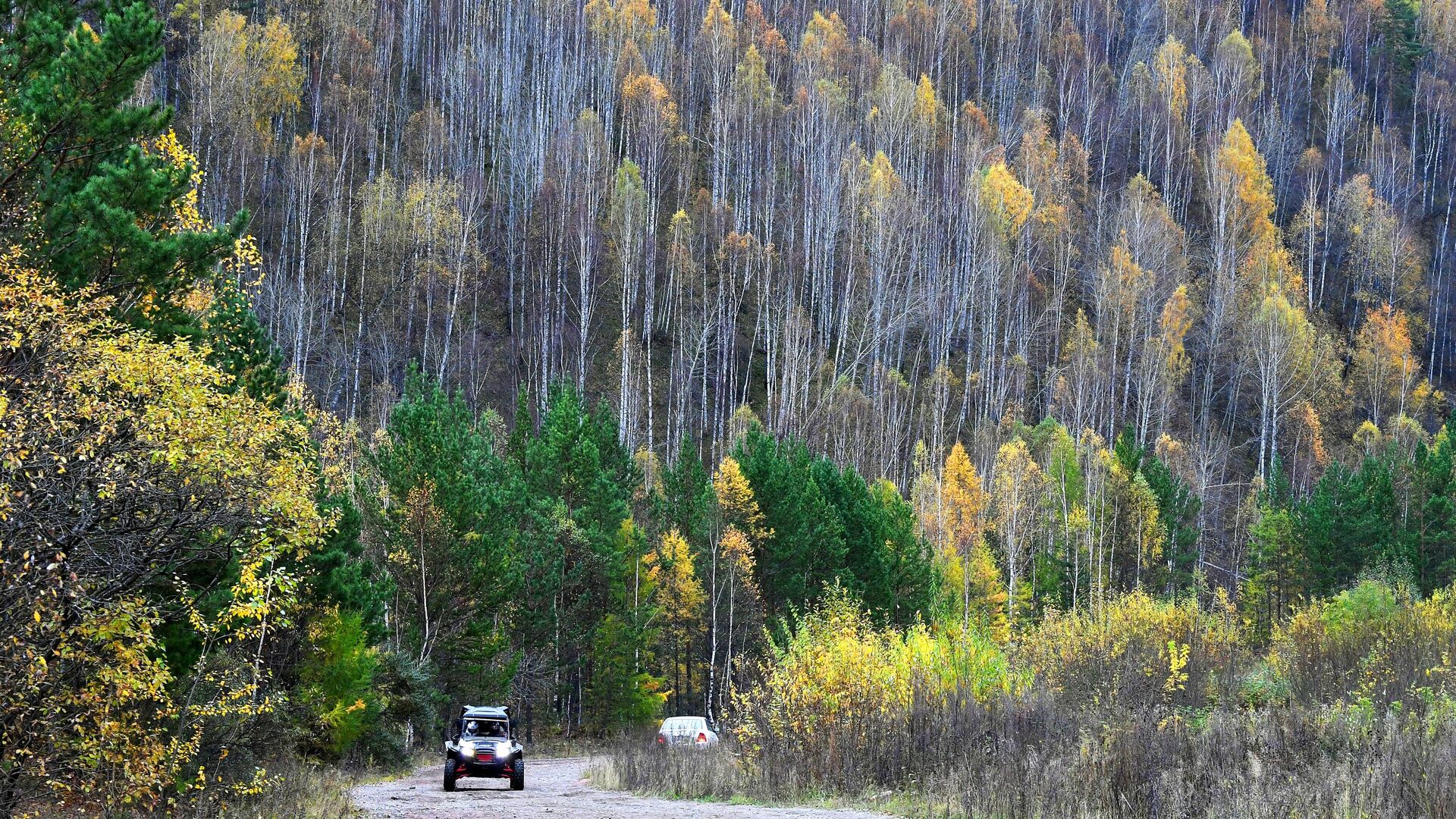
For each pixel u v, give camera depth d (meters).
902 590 84.62
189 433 15.11
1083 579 97.69
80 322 16.34
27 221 19.22
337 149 175.00
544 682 68.12
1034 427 155.00
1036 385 179.62
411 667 47.78
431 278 142.25
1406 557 88.19
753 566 76.88
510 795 30.44
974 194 191.75
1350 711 24.81
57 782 15.67
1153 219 196.25
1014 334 186.38
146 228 21.20
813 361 168.38
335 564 34.41
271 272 129.88
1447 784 14.81
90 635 14.88
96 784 16.33
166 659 19.39
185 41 159.00
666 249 182.75
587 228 166.75
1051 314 191.88
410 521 53.75
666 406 153.00
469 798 29.11
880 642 28.62
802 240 193.12
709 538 75.81
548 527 66.50
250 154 144.62
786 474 83.00
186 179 22.16
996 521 106.12
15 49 21.12
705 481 86.94
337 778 33.62
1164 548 105.75
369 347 136.50
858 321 179.38
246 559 16.45
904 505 94.19
